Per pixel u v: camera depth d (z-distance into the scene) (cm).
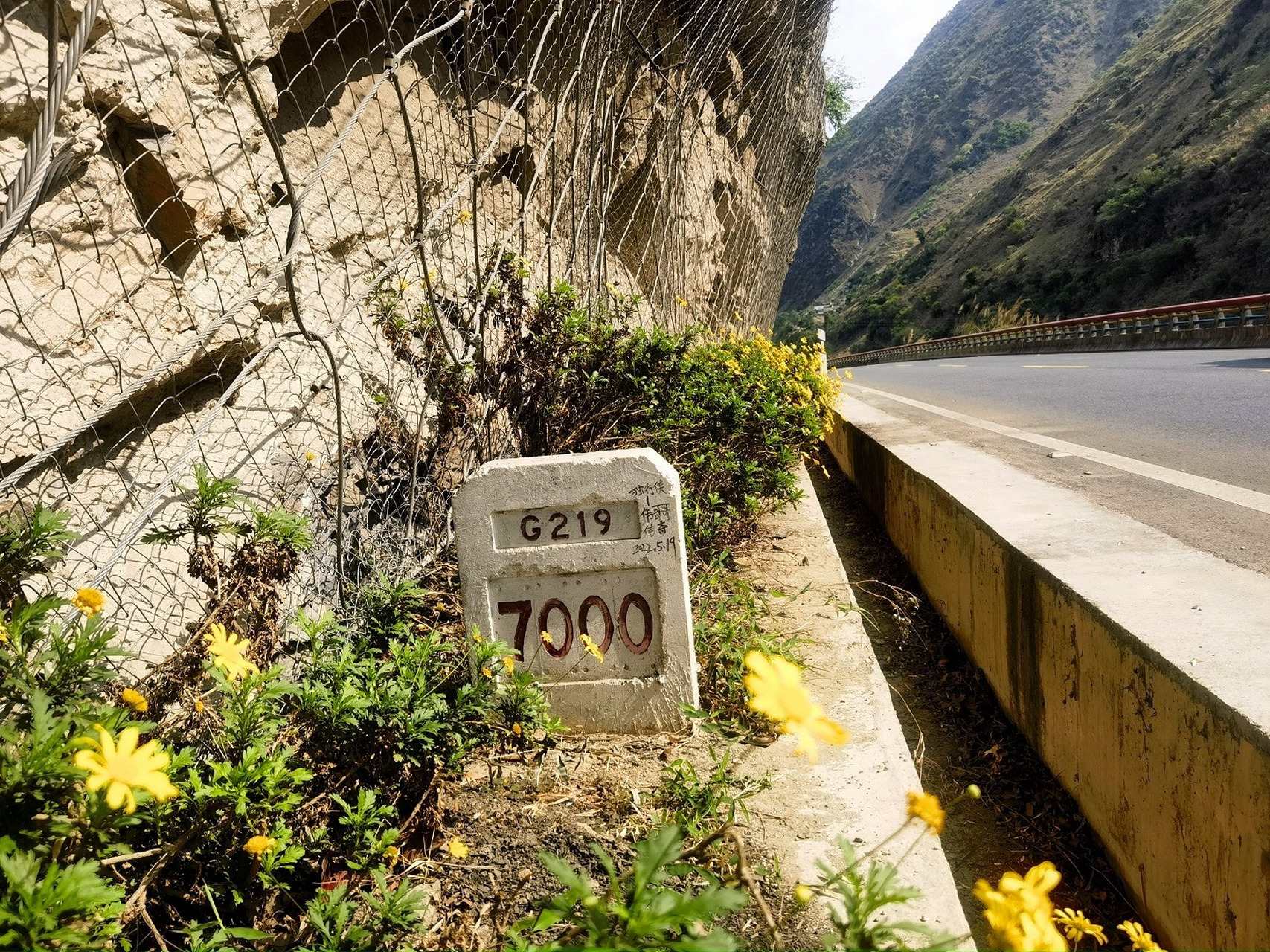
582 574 290
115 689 201
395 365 374
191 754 176
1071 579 311
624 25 541
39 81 227
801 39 1170
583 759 275
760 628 358
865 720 289
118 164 268
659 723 291
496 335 420
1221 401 841
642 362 427
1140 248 5166
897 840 225
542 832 233
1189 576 304
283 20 338
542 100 554
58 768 130
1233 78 5469
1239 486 473
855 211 15650
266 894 191
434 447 374
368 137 425
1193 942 229
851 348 8838
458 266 455
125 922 159
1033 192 7594
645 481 284
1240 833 199
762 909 123
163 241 287
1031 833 320
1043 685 337
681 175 743
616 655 292
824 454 1168
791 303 15462
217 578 220
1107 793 284
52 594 172
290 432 327
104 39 254
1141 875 262
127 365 256
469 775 263
